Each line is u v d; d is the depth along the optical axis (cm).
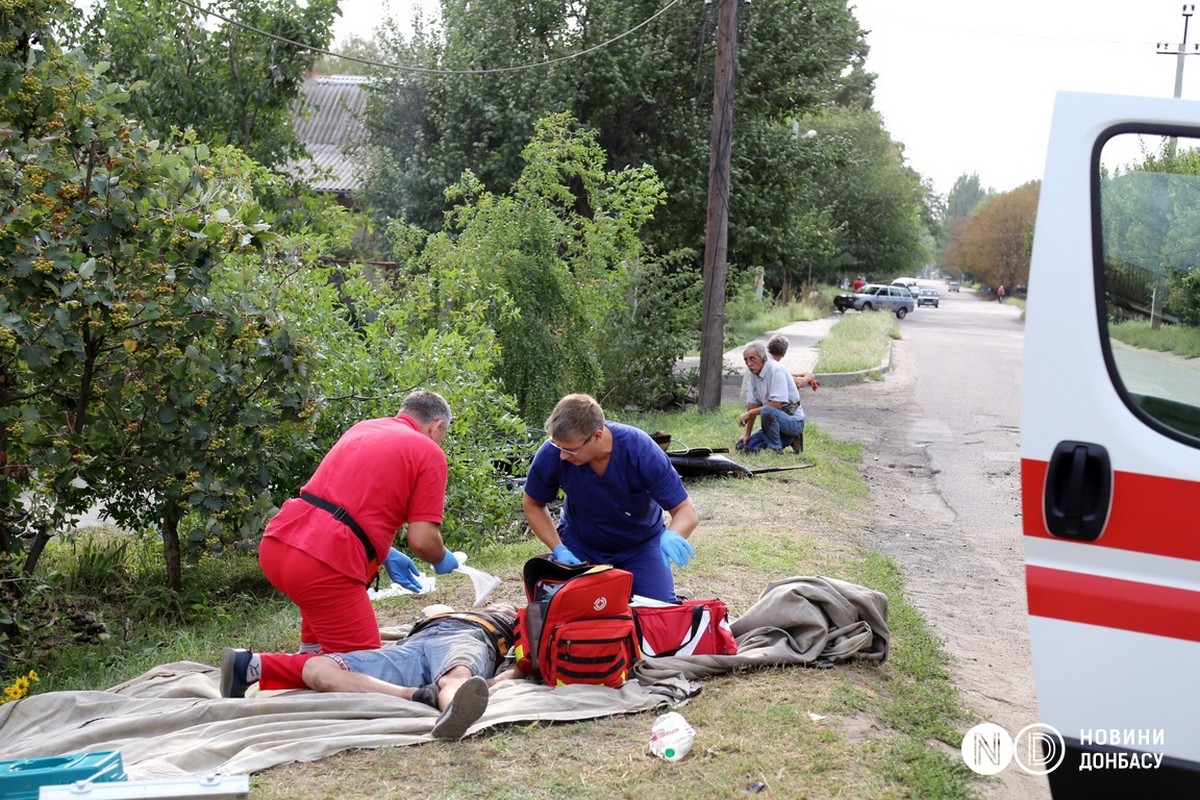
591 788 384
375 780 389
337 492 476
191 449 678
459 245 1396
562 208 1560
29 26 629
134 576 807
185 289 641
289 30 1606
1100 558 304
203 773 388
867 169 6112
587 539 556
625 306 1667
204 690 480
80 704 456
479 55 2109
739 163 2195
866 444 1520
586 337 1520
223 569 847
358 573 476
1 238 577
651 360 1728
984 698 529
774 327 3931
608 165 2188
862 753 418
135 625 691
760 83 2225
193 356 648
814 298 5425
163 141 1488
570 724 439
